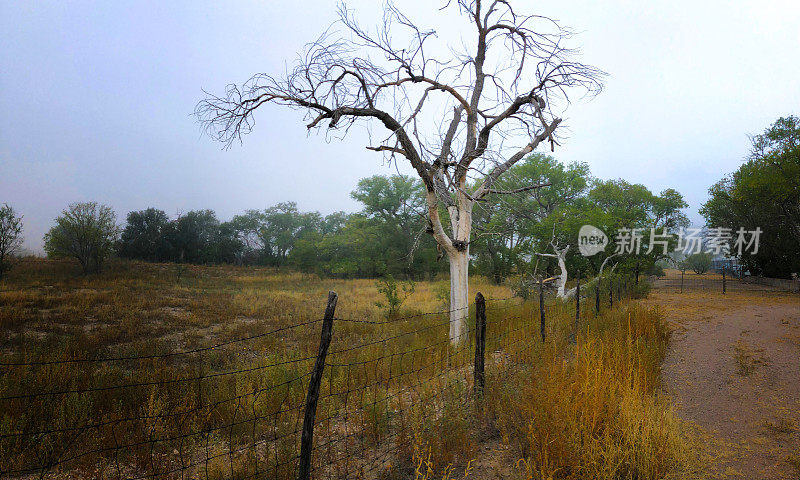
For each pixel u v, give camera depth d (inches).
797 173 1002.1
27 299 675.4
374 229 1861.5
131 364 333.7
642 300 830.5
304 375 242.2
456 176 406.9
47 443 166.2
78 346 379.9
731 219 1417.3
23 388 216.7
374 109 354.0
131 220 2057.1
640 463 160.2
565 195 1480.1
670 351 372.5
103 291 856.9
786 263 1295.5
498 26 411.5
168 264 1861.5
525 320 443.5
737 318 563.5
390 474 155.7
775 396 257.6
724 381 287.9
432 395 207.5
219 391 226.7
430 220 400.5
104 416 201.2
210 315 637.9
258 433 192.4
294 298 909.2
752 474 165.3
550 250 1197.7
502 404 206.7
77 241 1225.4
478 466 165.0
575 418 175.3
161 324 547.5
